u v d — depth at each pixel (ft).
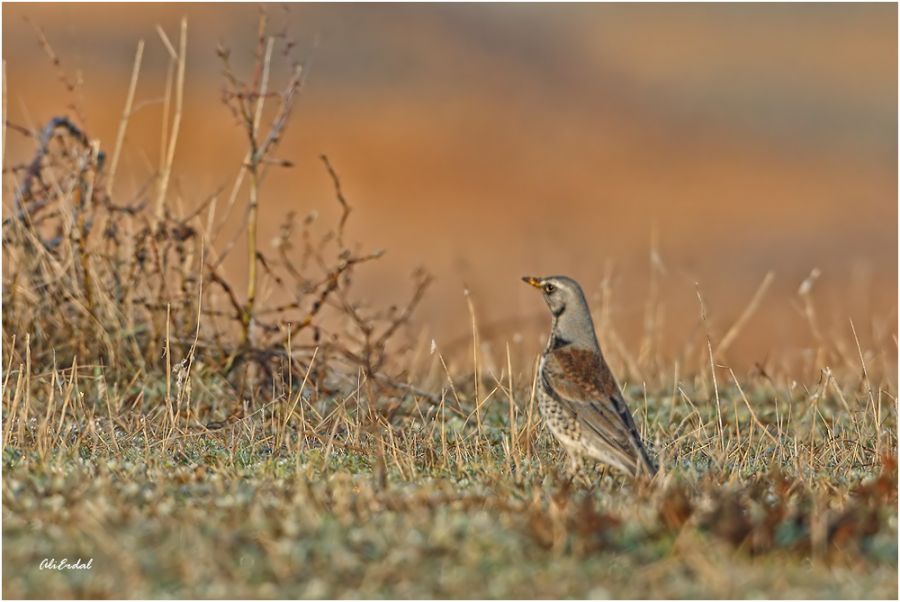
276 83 219.20
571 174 221.66
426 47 263.08
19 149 121.39
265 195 175.94
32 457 57.67
